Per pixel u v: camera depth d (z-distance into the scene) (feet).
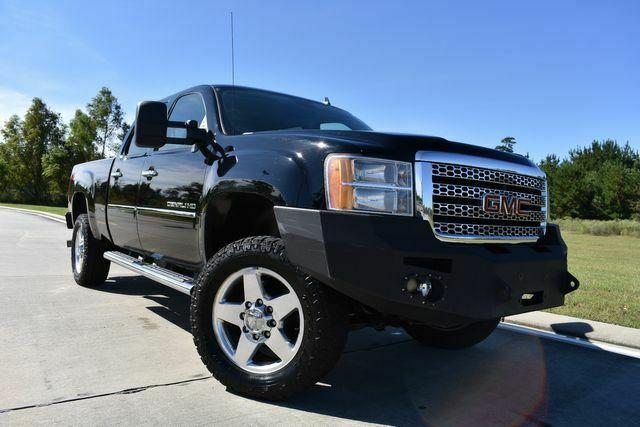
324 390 10.57
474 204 9.42
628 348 14.34
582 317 17.53
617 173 142.92
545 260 9.82
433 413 9.61
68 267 26.22
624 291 22.85
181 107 15.02
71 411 9.01
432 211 8.85
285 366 9.39
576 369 12.46
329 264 8.36
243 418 8.96
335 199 8.68
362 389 10.73
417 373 11.89
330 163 8.86
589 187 148.56
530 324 16.75
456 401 10.23
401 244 8.38
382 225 8.46
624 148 182.80
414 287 8.41
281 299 9.49
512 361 12.98
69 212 22.45
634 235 82.02
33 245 37.01
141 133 10.91
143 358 12.01
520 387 11.13
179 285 11.89
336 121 14.92
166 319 15.78
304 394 10.28
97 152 197.77
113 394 9.83
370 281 8.28
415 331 13.87
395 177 8.84
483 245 9.29
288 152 9.68
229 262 9.98
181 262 13.11
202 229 11.51
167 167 13.29
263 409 9.38
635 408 10.17
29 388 9.98
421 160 8.98
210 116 12.84
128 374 10.93
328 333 8.95
